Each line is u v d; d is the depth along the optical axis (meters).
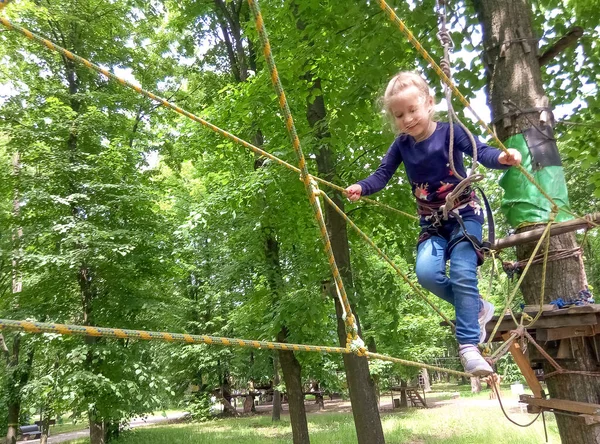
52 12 12.72
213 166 11.97
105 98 13.41
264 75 8.09
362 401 8.83
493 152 2.85
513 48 5.23
